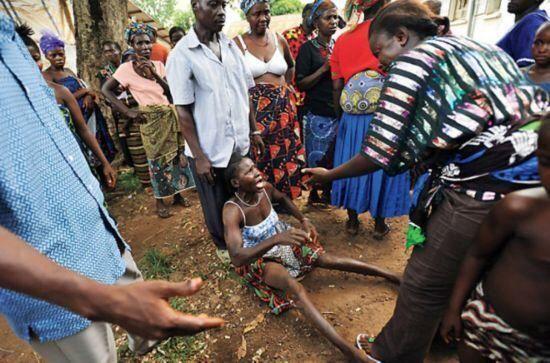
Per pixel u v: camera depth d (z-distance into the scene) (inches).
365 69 98.6
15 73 40.3
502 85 46.1
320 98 126.6
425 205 55.4
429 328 60.4
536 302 41.7
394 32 54.7
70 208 45.0
